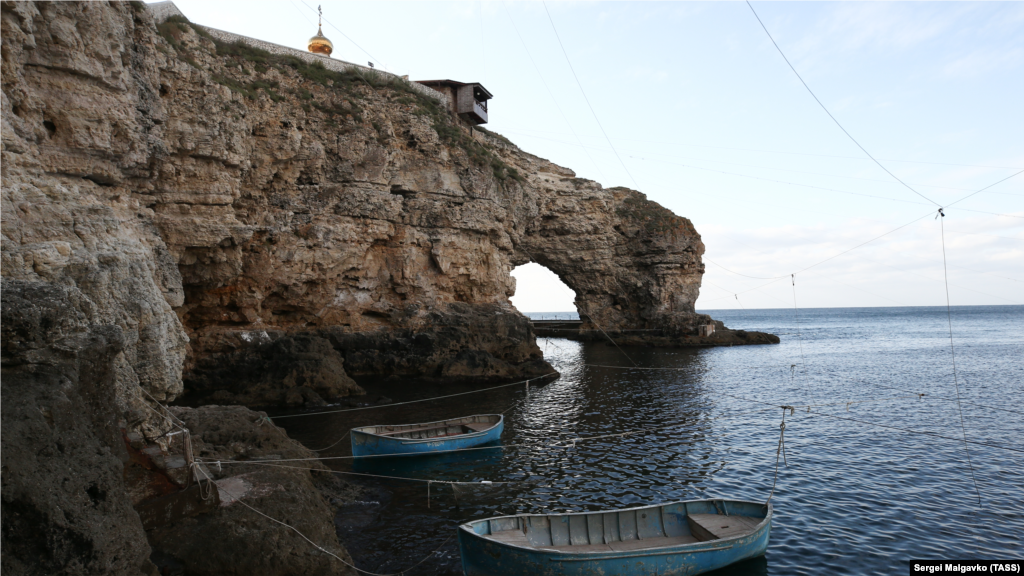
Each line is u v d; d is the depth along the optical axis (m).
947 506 17.16
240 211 33.41
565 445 24.17
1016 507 17.06
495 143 62.25
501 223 52.31
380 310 43.09
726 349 69.31
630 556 12.16
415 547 13.98
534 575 11.91
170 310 16.48
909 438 25.47
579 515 13.59
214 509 12.16
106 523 8.07
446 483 18.83
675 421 28.95
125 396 12.11
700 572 12.80
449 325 44.59
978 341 85.06
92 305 10.84
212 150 28.22
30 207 11.96
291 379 32.81
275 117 34.53
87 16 15.59
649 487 18.78
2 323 7.96
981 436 25.86
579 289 76.12
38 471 7.32
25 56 14.31
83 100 15.61
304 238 36.94
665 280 73.25
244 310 35.34
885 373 47.91
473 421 25.52
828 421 29.14
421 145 44.03
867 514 16.55
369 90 42.81
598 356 61.22
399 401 33.62
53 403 8.14
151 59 22.69
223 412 18.75
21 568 6.87
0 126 11.99
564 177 70.06
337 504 16.42
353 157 39.25
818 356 61.97
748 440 25.16
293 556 11.67
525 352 47.41
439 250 44.78
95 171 16.30
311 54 41.62
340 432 25.42
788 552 14.13
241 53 36.03
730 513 14.43
